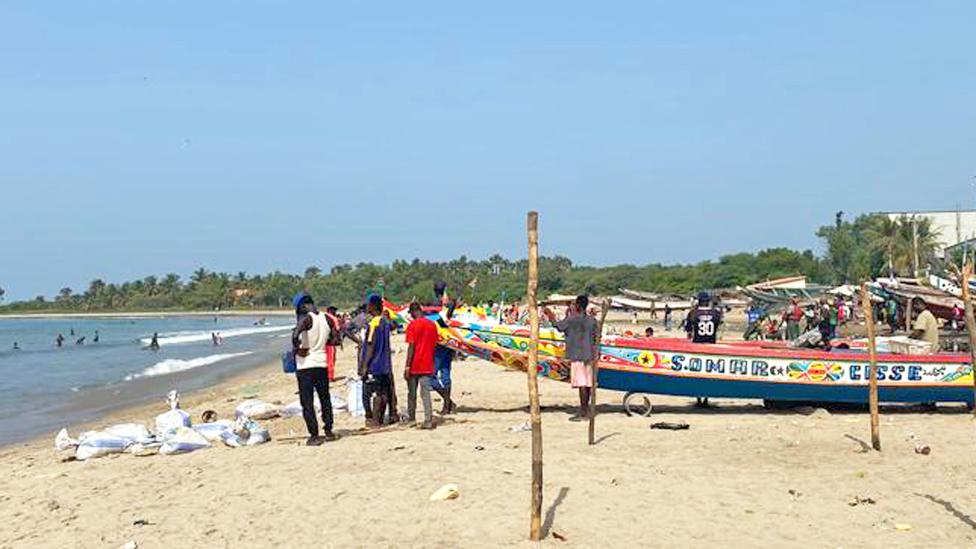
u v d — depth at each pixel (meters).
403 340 48.03
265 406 16.67
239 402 21.09
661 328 57.50
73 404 25.02
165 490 10.12
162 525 8.64
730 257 112.81
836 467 10.12
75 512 9.38
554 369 15.09
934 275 33.97
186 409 20.42
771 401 15.35
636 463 10.42
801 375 14.55
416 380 13.92
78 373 38.16
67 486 10.71
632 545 7.38
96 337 72.56
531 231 7.89
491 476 9.84
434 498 8.90
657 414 14.89
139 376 35.47
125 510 9.30
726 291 69.31
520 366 15.41
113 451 12.96
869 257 87.06
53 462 12.90
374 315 14.31
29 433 19.05
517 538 7.61
